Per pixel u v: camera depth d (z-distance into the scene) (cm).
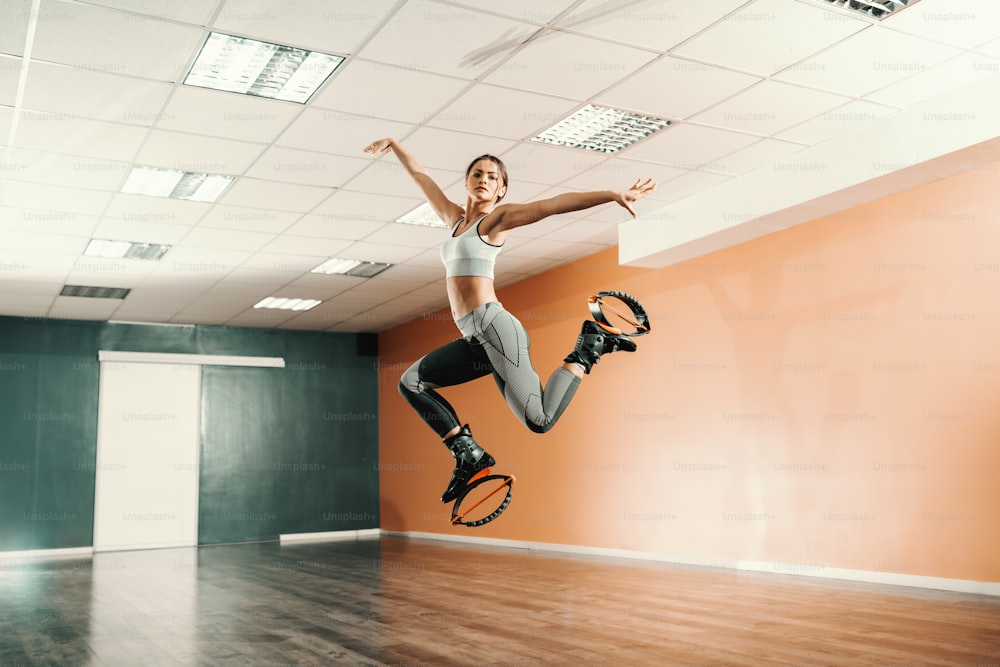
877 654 398
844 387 644
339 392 1317
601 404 888
